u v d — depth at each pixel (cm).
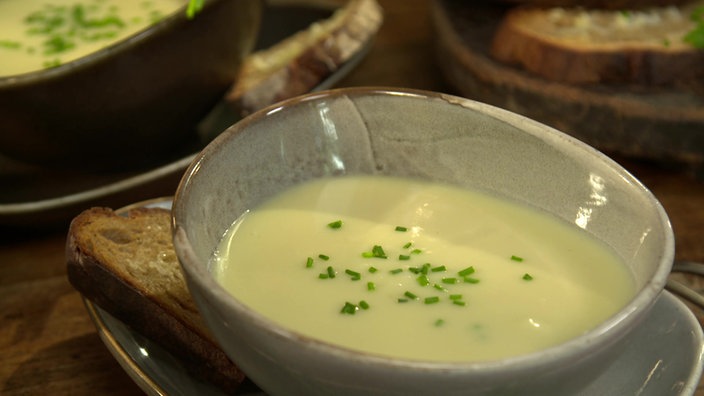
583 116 65
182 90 60
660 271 41
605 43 66
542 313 44
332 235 48
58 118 57
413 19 81
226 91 64
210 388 46
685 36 68
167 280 47
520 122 48
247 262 46
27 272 56
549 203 48
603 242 46
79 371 50
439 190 50
